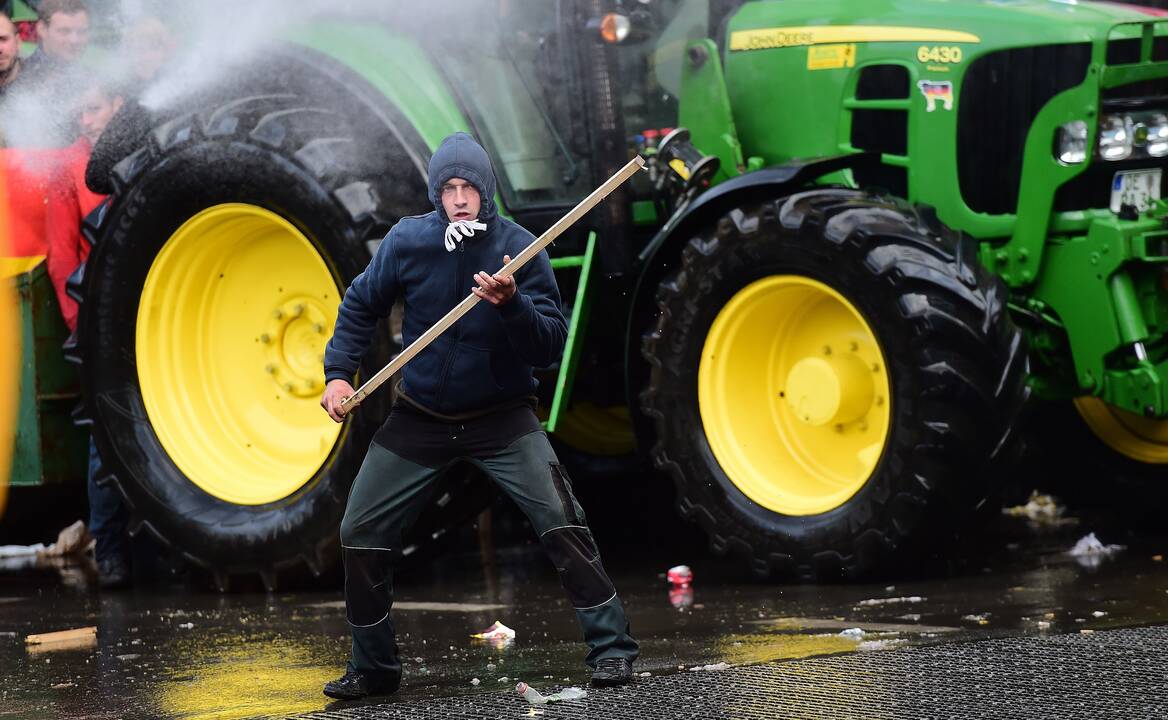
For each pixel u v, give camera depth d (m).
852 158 14.04
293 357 15.12
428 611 13.14
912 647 10.12
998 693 8.76
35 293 16.08
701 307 14.23
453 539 15.17
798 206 13.70
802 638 10.89
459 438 9.55
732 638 11.09
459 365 9.45
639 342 14.85
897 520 13.17
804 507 13.80
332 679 10.24
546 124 15.08
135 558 17.33
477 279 8.90
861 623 11.50
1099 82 13.90
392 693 9.71
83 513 17.95
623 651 9.47
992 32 14.24
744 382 14.34
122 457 15.32
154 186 15.08
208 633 12.47
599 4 14.70
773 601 12.87
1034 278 14.30
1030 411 13.32
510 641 11.47
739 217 14.02
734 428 14.27
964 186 14.46
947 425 12.95
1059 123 14.08
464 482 14.09
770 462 14.23
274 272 15.18
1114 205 14.38
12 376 16.14
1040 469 17.16
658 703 8.81
